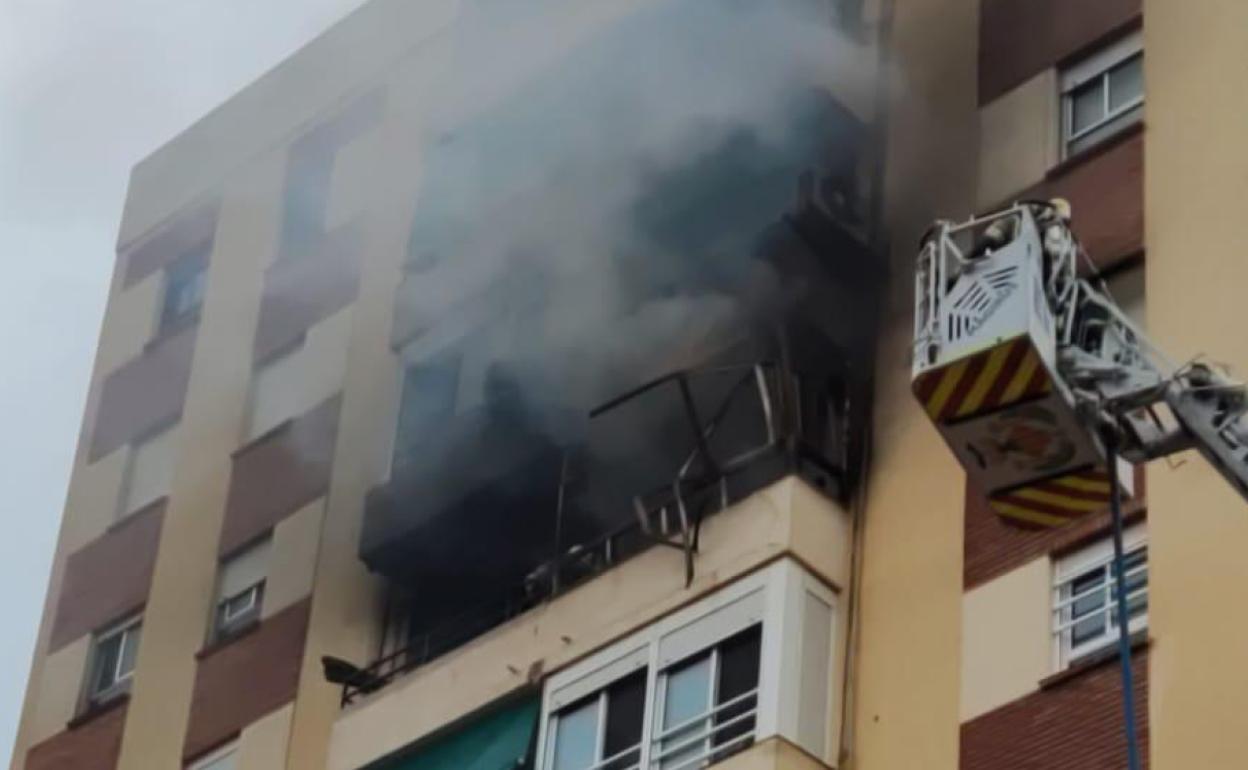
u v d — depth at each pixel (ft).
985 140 71.67
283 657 82.84
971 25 74.59
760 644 63.57
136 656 89.56
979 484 48.70
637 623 66.90
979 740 60.54
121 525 94.79
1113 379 47.55
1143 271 64.54
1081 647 60.39
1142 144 66.90
